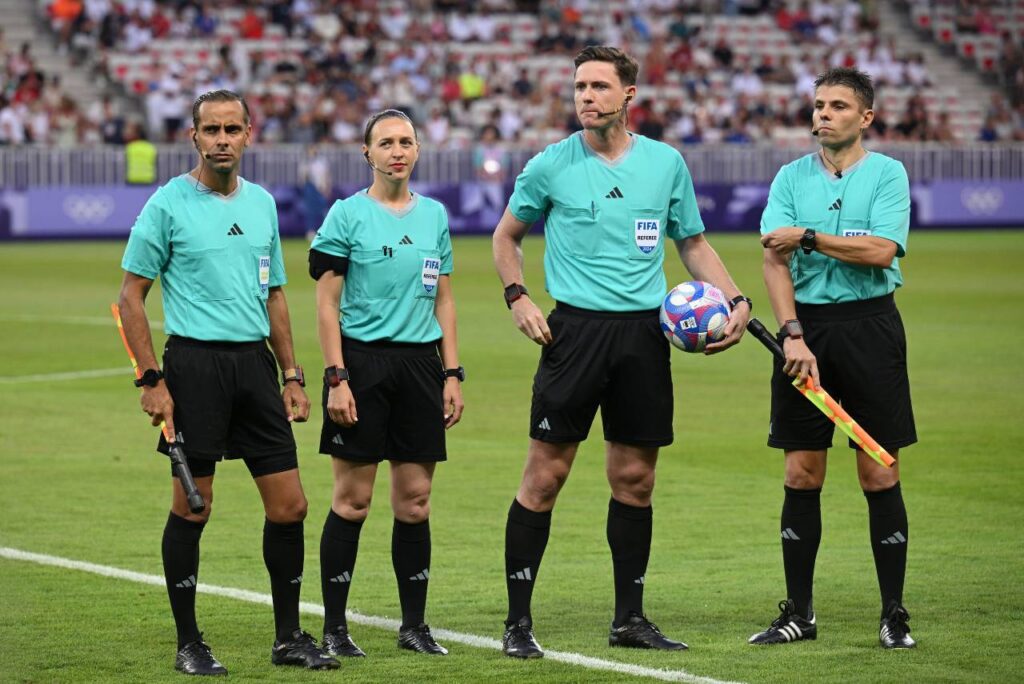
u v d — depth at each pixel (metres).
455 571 28.03
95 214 121.88
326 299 22.92
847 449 40.56
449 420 23.39
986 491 34.78
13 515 32.47
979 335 63.84
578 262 23.17
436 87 142.38
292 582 22.23
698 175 132.62
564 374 22.97
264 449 22.11
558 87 144.38
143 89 136.00
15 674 21.53
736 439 41.78
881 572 23.33
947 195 136.38
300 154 126.00
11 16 138.00
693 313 22.73
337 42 143.50
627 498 23.22
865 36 158.75
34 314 72.88
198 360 21.77
